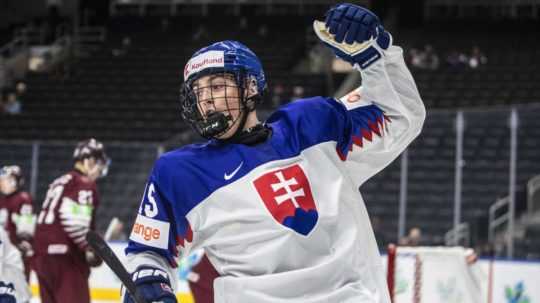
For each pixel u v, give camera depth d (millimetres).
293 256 3988
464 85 30031
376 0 36812
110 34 36812
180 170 4059
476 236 17969
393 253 10617
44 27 37156
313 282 3971
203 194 4039
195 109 4133
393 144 4422
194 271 10445
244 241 3994
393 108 4355
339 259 4027
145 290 3943
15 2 39438
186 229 4074
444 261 11078
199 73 4082
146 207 4082
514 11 36844
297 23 36969
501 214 18109
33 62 35125
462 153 18547
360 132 4312
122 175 19125
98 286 16797
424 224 18266
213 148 4125
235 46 4148
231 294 3998
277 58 33688
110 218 18922
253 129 4184
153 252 4070
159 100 31750
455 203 18297
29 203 14211
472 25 35562
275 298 3941
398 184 19234
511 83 30109
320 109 4258
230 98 4066
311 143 4164
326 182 4133
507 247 17922
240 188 4020
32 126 30469
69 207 11398
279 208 3982
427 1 37406
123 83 32938
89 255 11469
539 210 18000
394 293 10594
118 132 29875
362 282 4094
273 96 30516
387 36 4262
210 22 37344
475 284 11094
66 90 32625
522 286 15617
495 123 18609
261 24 36906
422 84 30141
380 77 4293
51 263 11492
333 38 4234
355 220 4199
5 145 19047
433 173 18656
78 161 11648
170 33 36500
